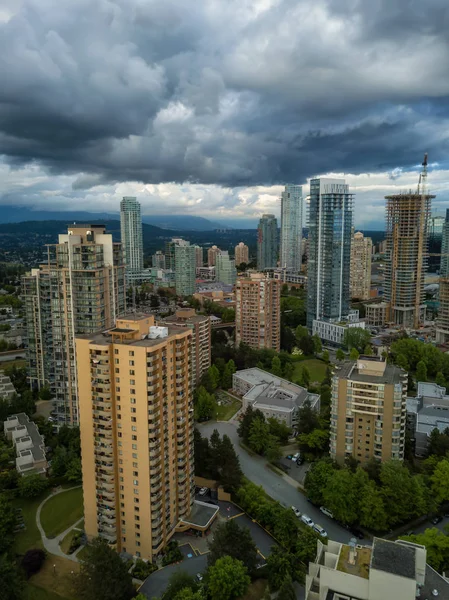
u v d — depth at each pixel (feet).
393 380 643.86
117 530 528.22
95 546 465.88
